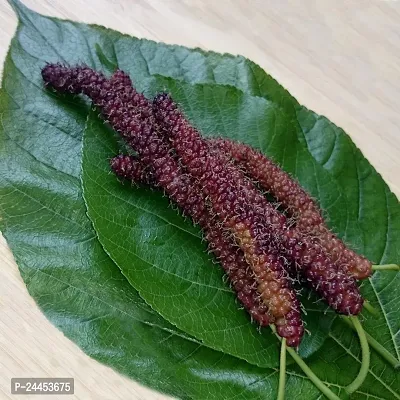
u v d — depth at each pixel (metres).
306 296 0.16
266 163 0.16
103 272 0.16
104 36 0.18
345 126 0.20
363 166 0.19
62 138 0.17
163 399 0.16
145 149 0.15
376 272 0.18
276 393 0.16
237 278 0.15
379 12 0.22
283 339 0.15
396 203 0.18
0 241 0.17
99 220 0.15
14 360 0.16
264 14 0.21
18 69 0.17
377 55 0.21
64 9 0.20
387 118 0.21
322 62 0.21
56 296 0.16
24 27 0.18
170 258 0.16
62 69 0.16
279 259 0.15
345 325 0.17
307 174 0.18
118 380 0.16
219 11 0.21
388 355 0.16
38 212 0.16
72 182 0.17
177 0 0.21
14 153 0.17
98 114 0.16
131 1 0.20
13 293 0.16
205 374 0.16
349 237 0.18
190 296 0.15
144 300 0.15
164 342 0.16
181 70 0.19
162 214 0.16
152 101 0.16
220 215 0.15
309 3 0.22
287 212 0.16
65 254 0.16
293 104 0.19
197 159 0.15
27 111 0.17
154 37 0.20
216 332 0.15
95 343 0.16
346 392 0.15
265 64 0.21
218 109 0.18
